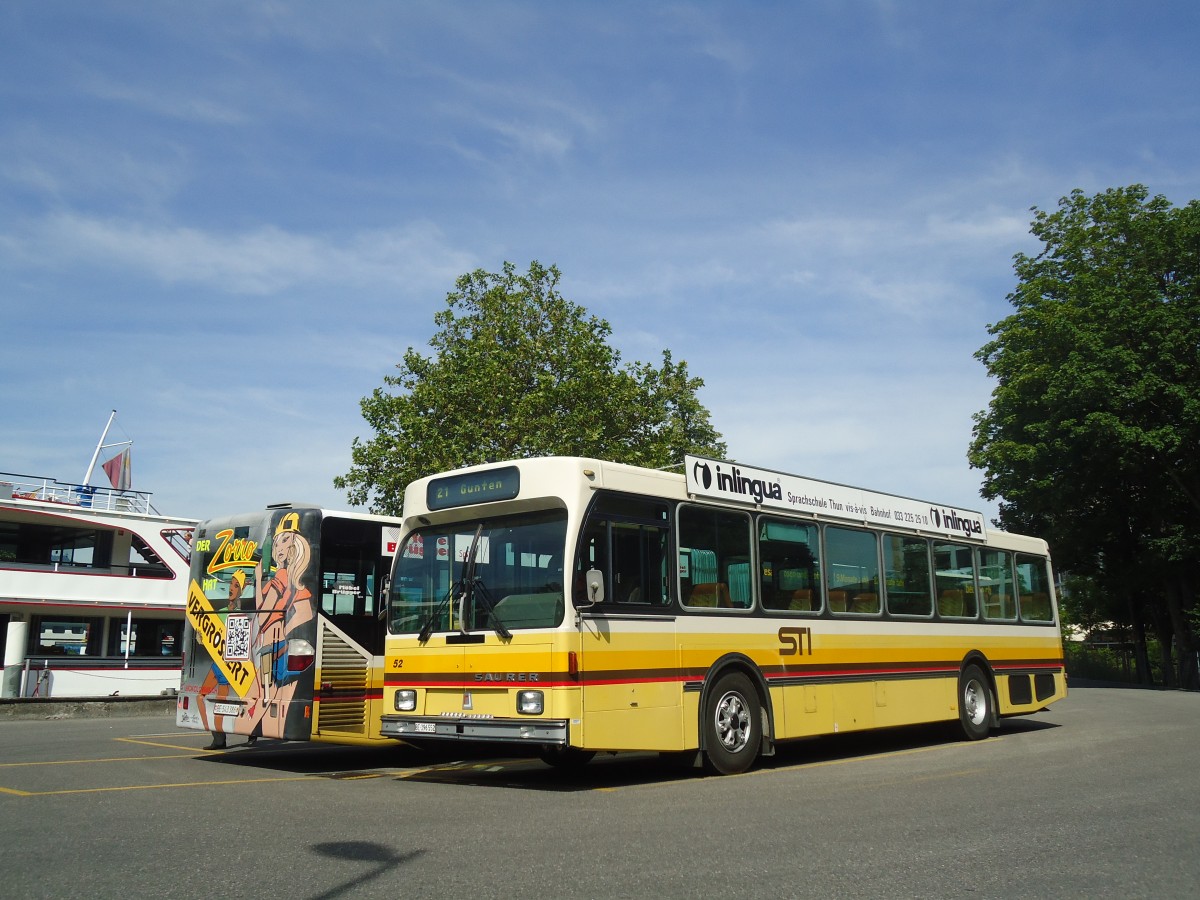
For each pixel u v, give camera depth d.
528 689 9.73
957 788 9.60
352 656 12.44
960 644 15.16
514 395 37.16
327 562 12.41
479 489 10.75
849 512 13.62
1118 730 16.03
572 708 9.50
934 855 6.53
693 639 10.84
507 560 10.38
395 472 36.25
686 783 10.29
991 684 15.71
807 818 7.92
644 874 5.96
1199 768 11.00
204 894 5.47
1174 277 33.69
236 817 7.98
